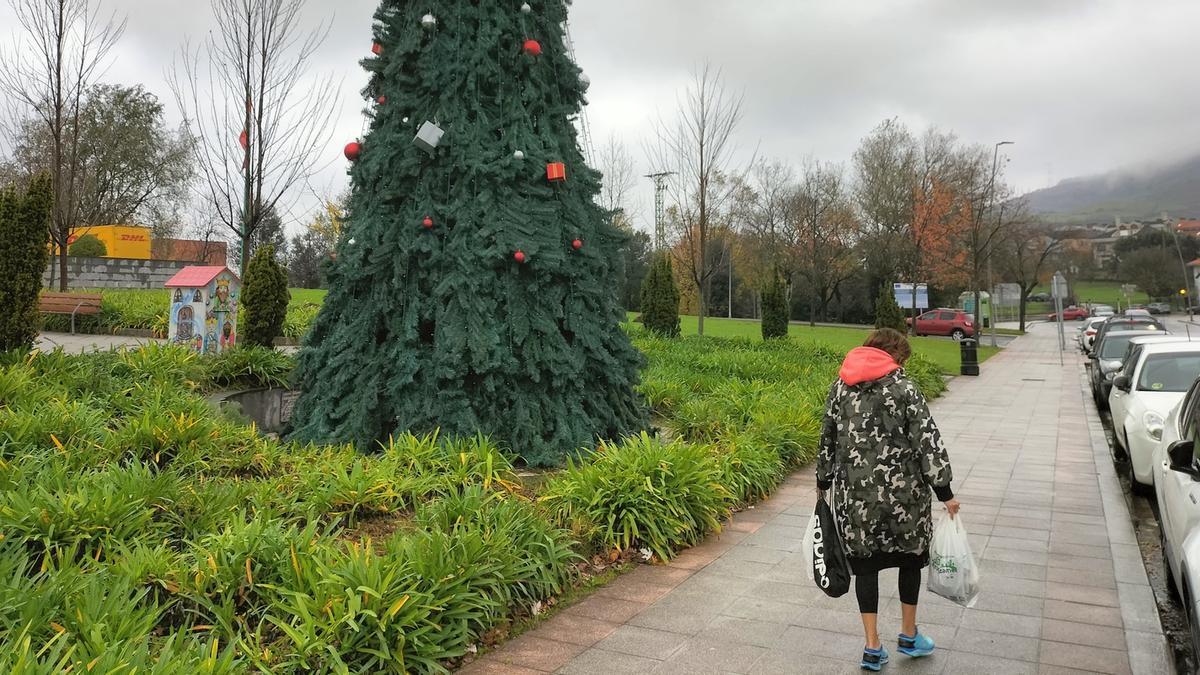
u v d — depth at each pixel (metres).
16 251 8.91
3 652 2.76
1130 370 9.81
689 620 4.39
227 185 14.85
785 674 3.73
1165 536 5.14
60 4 16.89
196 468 5.67
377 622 3.46
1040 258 55.62
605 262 7.24
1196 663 3.25
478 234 6.52
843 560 3.76
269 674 3.14
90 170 31.53
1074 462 9.66
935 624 4.36
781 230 52.19
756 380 13.22
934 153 45.19
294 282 46.91
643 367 7.70
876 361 3.75
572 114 7.45
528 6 7.03
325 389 6.81
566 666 3.79
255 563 3.90
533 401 6.76
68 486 4.58
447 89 6.75
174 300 10.91
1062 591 4.94
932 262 46.81
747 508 7.00
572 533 5.25
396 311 6.73
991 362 28.28
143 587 3.70
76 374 7.89
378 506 5.19
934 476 3.58
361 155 6.99
